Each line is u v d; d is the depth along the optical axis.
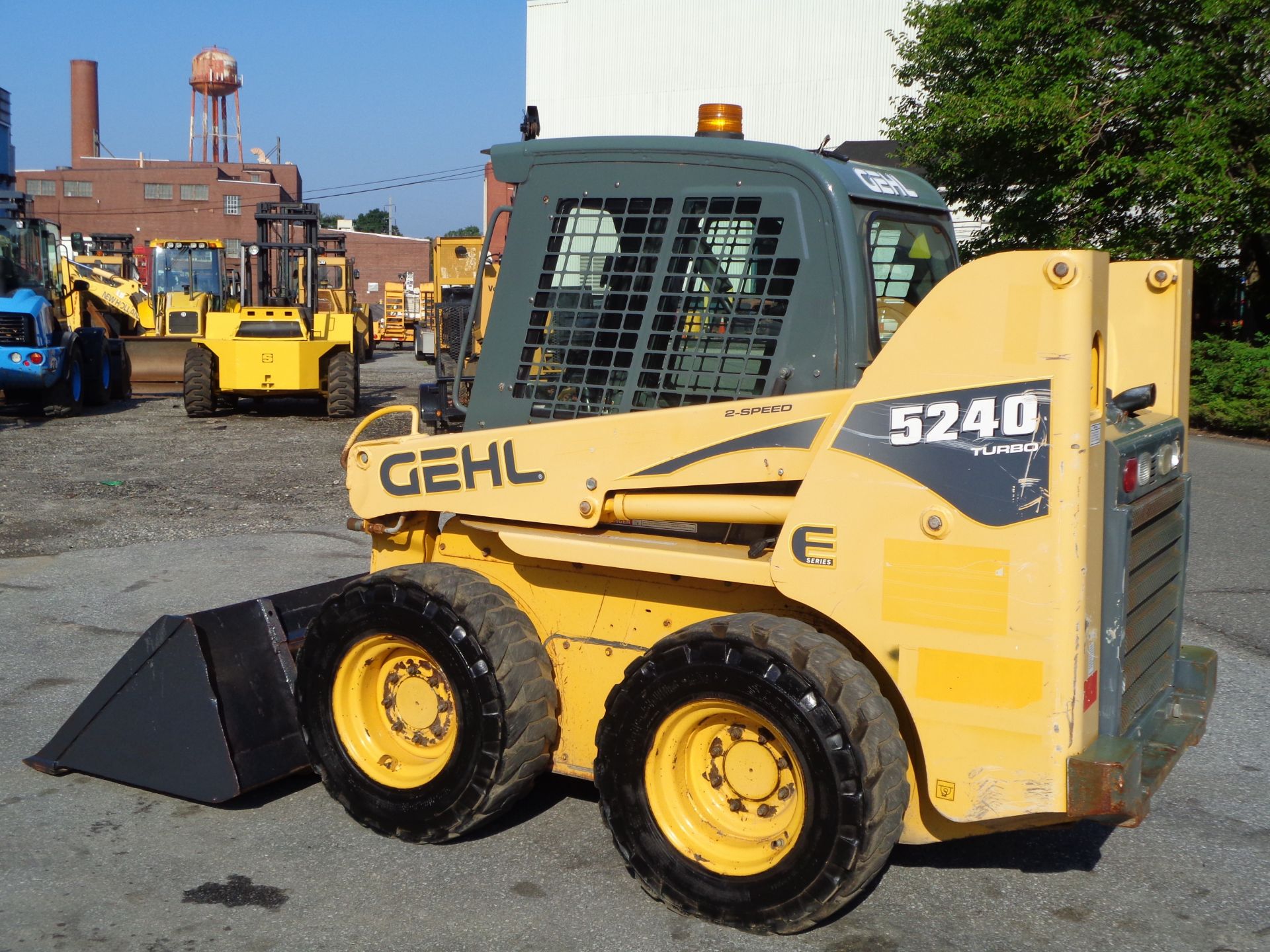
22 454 13.47
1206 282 17.98
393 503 4.21
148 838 4.15
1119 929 3.59
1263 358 15.93
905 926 3.58
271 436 15.64
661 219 3.83
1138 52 15.95
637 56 31.02
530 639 3.88
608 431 3.76
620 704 3.56
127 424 16.86
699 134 4.12
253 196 74.44
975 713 3.12
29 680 5.86
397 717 4.14
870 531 3.21
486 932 3.52
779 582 3.34
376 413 4.37
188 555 8.58
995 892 3.80
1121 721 3.28
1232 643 6.57
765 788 3.47
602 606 3.93
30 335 16.36
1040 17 16.25
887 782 3.18
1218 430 16.58
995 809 3.12
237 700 4.42
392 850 4.06
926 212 4.09
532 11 31.98
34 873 3.88
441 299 17.27
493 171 4.10
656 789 3.57
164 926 3.55
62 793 4.54
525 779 3.89
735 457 3.56
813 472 3.28
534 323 4.08
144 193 73.81
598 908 3.66
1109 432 3.35
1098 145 16.83
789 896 3.31
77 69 79.69
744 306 3.72
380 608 3.95
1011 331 3.02
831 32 28.59
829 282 3.57
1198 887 3.87
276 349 17.53
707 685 3.37
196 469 12.61
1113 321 4.20
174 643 4.42
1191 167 15.34
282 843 4.11
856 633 3.26
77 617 6.98
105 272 24.88
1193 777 4.81
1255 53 15.63
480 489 4.02
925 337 3.13
